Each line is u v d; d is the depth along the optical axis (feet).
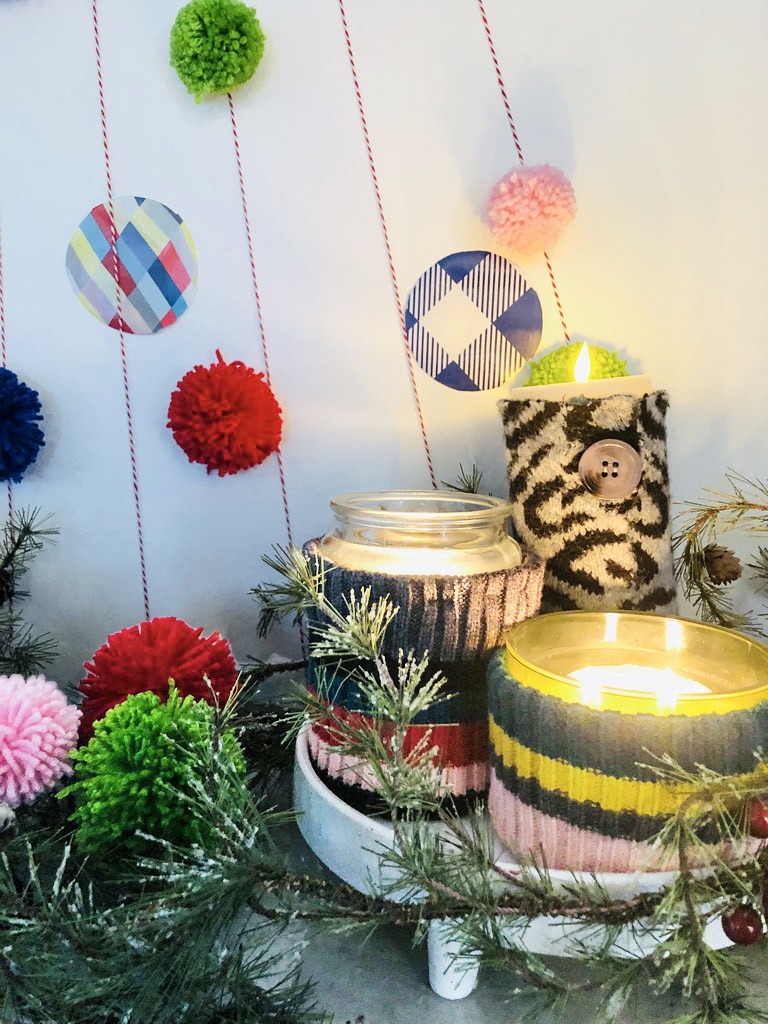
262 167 2.03
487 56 1.95
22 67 2.02
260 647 2.19
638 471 1.56
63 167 2.06
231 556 2.18
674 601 1.72
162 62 2.00
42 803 1.51
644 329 2.00
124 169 2.05
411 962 1.40
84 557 2.19
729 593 2.08
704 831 1.15
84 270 2.09
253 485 2.15
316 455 2.13
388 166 2.00
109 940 1.15
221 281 2.07
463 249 2.01
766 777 1.08
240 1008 1.16
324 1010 1.28
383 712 1.23
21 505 2.18
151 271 2.08
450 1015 1.28
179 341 2.10
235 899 1.12
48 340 2.12
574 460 1.57
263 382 2.02
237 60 1.87
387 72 1.97
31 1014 1.16
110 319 2.10
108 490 2.17
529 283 2.01
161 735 1.31
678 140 1.93
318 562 1.52
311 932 1.27
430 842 1.21
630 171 1.95
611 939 1.07
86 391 2.13
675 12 1.89
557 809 1.22
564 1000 1.08
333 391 2.10
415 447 2.10
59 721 1.43
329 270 2.05
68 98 2.03
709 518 1.81
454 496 1.77
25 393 2.01
